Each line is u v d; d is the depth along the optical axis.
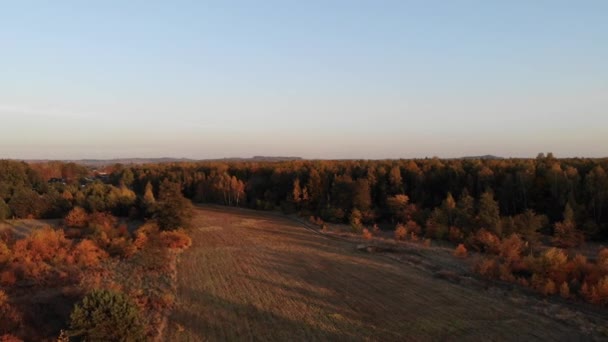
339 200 93.19
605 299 38.91
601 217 70.69
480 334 33.47
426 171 98.06
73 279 45.72
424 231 75.12
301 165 129.50
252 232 80.94
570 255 56.34
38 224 81.69
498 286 45.72
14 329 32.47
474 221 68.00
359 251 63.78
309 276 49.91
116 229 69.50
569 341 32.16
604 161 87.62
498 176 87.69
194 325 34.84
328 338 32.66
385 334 33.44
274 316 37.00
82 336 29.73
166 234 68.12
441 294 43.06
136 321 30.48
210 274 50.59
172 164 185.88
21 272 46.59
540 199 80.06
